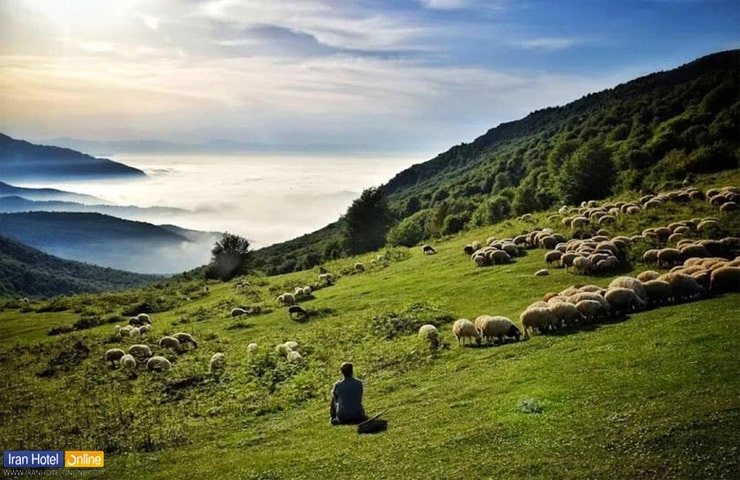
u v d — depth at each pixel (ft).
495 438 52.90
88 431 83.51
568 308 98.73
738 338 70.28
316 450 59.98
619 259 153.28
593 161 333.42
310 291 202.39
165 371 123.44
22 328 213.87
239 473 56.44
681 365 63.72
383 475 49.47
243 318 180.14
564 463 45.65
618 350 75.56
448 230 424.87
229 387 104.12
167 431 79.25
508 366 80.43
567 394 61.26
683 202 213.46
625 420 51.37
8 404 107.24
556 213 267.39
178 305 236.63
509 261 181.78
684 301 101.50
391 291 177.27
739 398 51.44
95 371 129.49
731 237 152.35
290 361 113.39
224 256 338.75
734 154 326.03
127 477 61.57
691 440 45.57
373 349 114.01
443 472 47.83
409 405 71.61
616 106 653.30
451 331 117.39
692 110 483.92
